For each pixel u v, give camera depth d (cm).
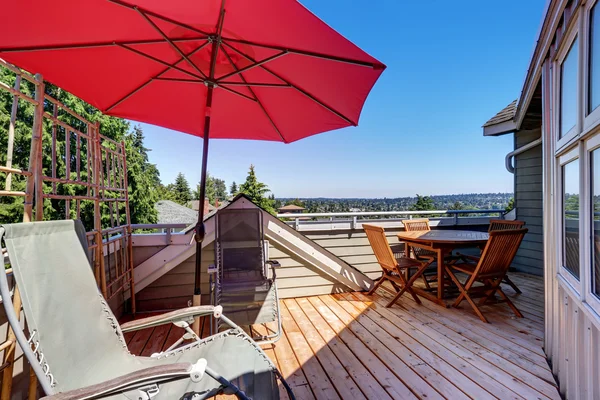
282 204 3262
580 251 150
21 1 139
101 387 90
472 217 533
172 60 208
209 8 138
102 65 199
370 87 194
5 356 140
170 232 340
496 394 186
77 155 221
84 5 147
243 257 312
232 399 183
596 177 140
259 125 281
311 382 199
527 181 499
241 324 253
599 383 137
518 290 387
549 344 225
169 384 134
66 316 128
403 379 202
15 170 144
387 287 424
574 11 157
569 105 181
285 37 157
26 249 121
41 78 163
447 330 280
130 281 315
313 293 388
